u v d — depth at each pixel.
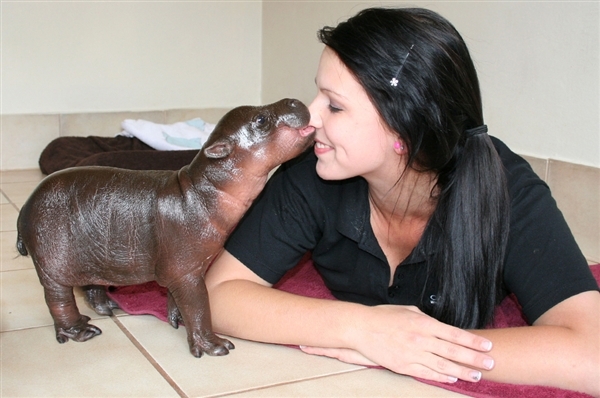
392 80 1.15
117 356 1.28
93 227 1.27
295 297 1.31
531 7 2.23
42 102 3.46
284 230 1.40
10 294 1.64
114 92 3.63
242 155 1.22
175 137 3.26
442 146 1.20
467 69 1.22
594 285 1.19
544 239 1.24
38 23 3.38
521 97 2.31
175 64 3.77
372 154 1.22
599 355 1.11
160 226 1.24
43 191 1.29
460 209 1.25
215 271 1.40
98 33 3.53
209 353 1.28
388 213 1.33
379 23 1.18
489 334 1.18
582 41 2.07
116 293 1.59
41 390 1.14
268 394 1.13
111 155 2.73
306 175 1.40
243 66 3.97
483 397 1.12
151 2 3.63
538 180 1.35
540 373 1.12
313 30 3.43
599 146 2.06
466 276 1.27
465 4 2.48
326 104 1.24
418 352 1.17
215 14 3.83
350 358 1.24
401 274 1.36
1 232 2.25
